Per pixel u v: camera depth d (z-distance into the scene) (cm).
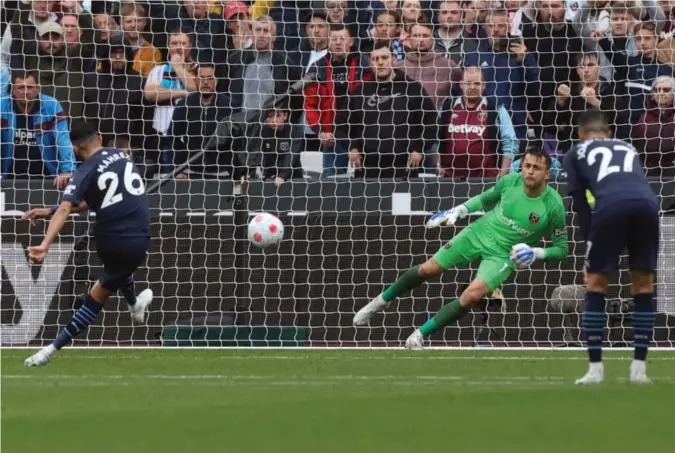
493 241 3491
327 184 4194
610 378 2878
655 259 2670
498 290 3884
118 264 3197
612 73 4547
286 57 4594
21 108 4356
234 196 4084
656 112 4316
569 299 3934
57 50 4456
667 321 4050
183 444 1808
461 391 2531
